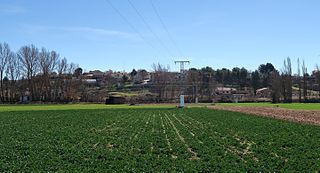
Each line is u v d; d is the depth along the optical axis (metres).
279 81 179.25
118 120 65.19
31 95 173.38
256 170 21.47
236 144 33.00
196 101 168.00
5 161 24.48
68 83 184.12
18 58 170.50
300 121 59.25
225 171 21.08
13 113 86.50
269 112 85.00
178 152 28.78
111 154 27.52
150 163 23.92
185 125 54.41
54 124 56.47
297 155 26.66
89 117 73.00
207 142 34.59
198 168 21.95
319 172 20.95
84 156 26.72
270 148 30.38
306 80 187.00
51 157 26.22
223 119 65.00
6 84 168.38
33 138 38.22
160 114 83.50
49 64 177.62
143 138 37.91
